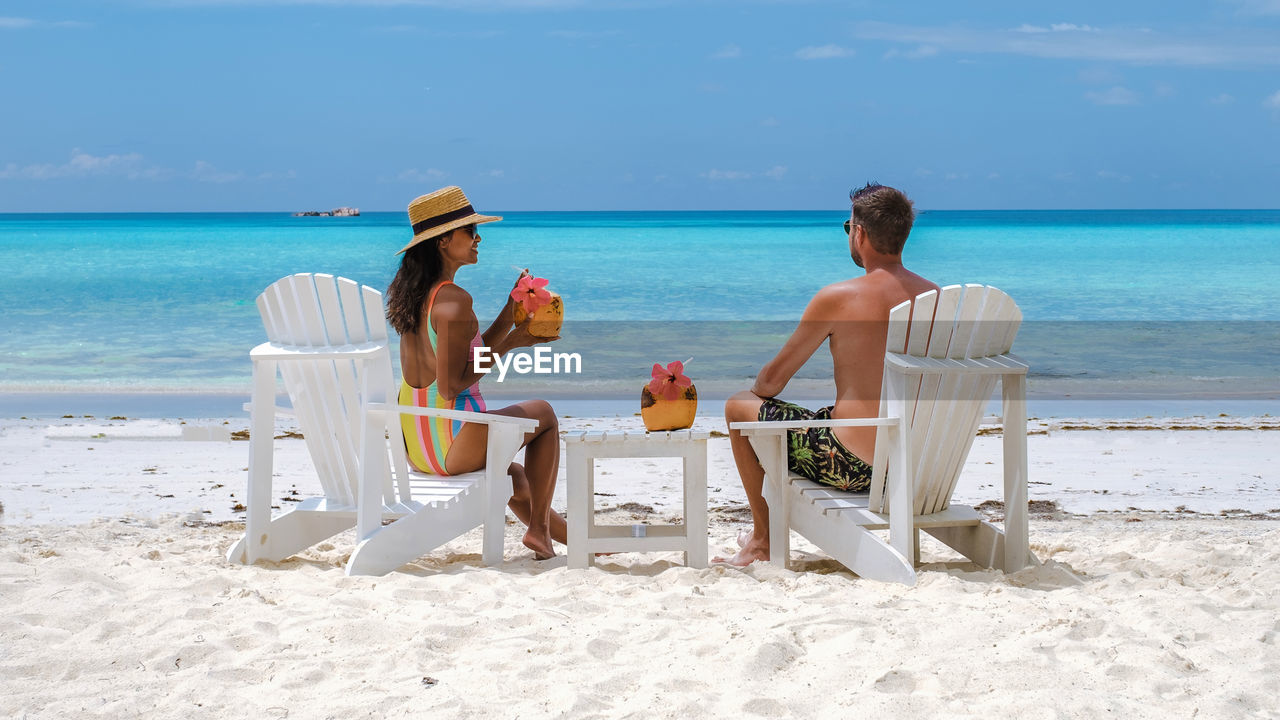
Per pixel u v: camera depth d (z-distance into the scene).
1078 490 6.09
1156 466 6.80
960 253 34.66
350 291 3.63
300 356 3.62
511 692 2.53
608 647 2.86
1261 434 8.04
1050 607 3.20
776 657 2.75
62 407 9.44
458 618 3.09
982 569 3.90
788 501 3.93
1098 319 17.83
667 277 25.97
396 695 2.50
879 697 2.46
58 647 2.83
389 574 3.60
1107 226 56.91
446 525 3.89
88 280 23.33
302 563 3.96
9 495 5.72
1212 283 23.94
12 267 26.72
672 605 3.25
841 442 3.82
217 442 7.54
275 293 3.72
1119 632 2.92
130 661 2.73
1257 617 3.09
